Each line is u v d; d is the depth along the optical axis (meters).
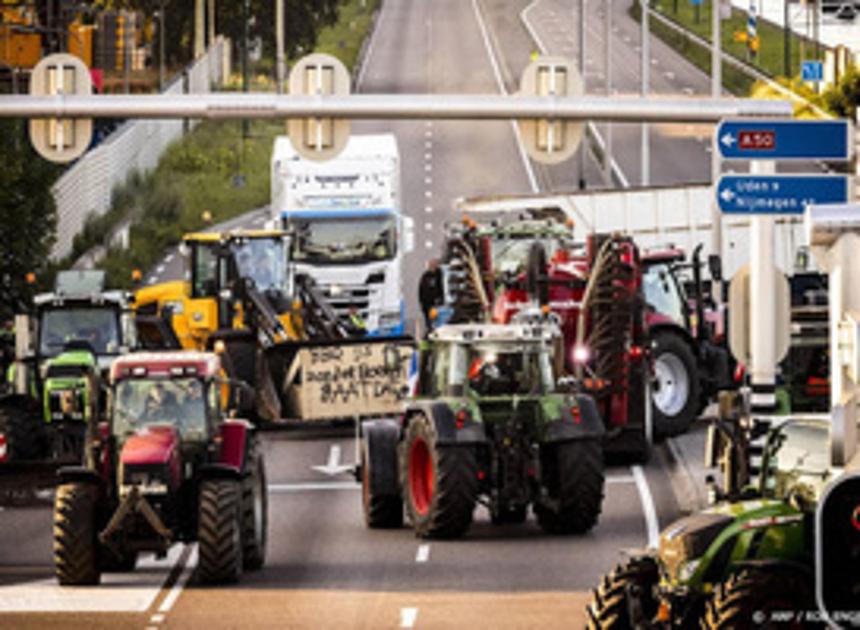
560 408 60.78
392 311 110.69
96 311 80.88
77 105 57.66
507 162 189.00
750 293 55.53
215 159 192.88
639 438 75.31
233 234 94.94
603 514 65.75
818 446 40.50
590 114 57.44
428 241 152.75
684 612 38.41
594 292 73.75
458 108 57.50
